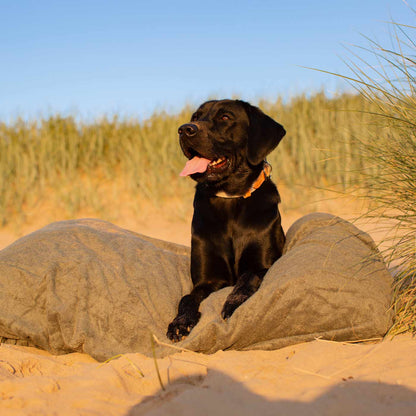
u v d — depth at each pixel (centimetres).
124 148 907
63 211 778
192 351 250
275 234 343
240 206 340
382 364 207
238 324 246
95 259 296
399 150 285
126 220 753
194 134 324
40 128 936
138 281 296
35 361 238
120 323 268
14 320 269
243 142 344
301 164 794
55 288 274
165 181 830
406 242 278
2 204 774
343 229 311
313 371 211
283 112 916
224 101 351
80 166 888
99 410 179
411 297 262
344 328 243
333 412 167
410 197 278
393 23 274
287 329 248
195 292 329
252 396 184
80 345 259
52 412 176
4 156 860
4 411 176
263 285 270
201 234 340
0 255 296
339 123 776
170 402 178
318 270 249
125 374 215
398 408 165
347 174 385
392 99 287
